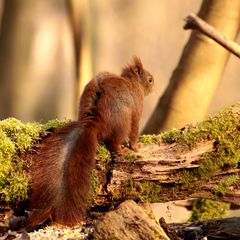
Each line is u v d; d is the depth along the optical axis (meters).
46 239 10.97
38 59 29.14
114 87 11.62
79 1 18.89
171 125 15.20
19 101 27.89
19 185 11.08
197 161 11.35
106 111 11.39
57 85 29.95
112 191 11.34
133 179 11.31
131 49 33.91
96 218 11.60
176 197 11.48
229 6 14.84
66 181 11.03
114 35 33.97
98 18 33.97
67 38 30.66
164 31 33.88
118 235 10.61
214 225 11.95
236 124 11.44
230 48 13.55
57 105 29.97
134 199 11.39
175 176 11.35
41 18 29.42
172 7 33.81
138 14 34.09
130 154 11.30
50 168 11.05
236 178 11.43
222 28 14.87
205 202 14.16
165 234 10.76
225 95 32.00
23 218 11.51
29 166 11.14
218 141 11.41
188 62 15.08
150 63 33.75
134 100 11.89
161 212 15.85
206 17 14.94
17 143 11.12
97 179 11.31
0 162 11.03
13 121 11.37
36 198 11.02
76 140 11.18
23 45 27.58
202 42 14.96
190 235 11.72
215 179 11.44
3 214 11.41
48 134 11.33
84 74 18.97
